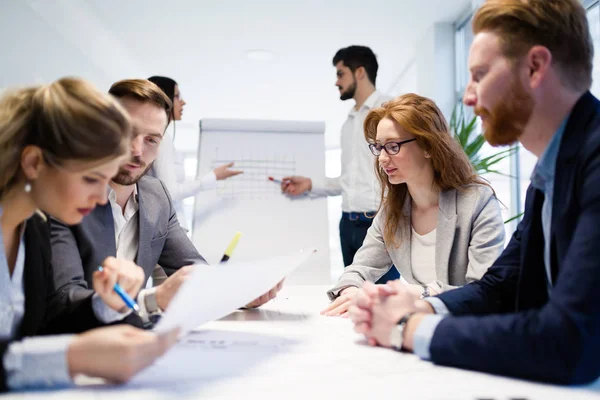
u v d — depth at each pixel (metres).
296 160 2.26
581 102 0.63
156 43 4.11
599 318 0.51
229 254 0.93
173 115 2.29
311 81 5.18
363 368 0.58
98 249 1.03
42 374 0.49
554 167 0.66
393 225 1.35
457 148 1.26
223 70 4.82
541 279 0.72
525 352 0.52
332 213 5.26
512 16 0.63
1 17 3.14
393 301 0.70
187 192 2.00
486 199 1.21
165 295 0.86
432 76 3.75
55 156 0.57
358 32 3.91
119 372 0.50
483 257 1.14
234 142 2.23
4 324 0.69
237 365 0.60
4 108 0.58
